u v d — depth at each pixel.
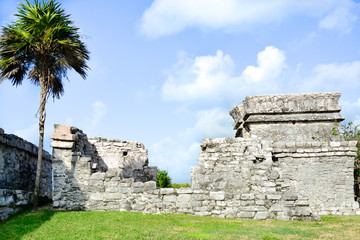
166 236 9.91
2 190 12.77
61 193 15.24
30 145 17.73
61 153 15.61
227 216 14.57
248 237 10.04
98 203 15.20
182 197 15.02
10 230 10.74
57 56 15.41
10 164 15.45
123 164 20.97
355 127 22.97
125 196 15.21
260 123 23.55
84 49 15.97
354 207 18.44
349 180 18.78
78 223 11.91
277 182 15.39
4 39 14.86
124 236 9.86
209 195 14.98
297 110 23.38
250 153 16.84
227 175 16.34
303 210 14.23
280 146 19.34
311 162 19.14
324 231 11.35
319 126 23.55
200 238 9.75
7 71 15.43
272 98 23.64
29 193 15.49
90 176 15.46
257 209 14.42
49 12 14.91
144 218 13.10
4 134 14.49
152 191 15.15
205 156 16.86
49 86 16.05
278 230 11.36
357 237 10.30
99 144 20.95
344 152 18.94
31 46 15.09
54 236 9.92
